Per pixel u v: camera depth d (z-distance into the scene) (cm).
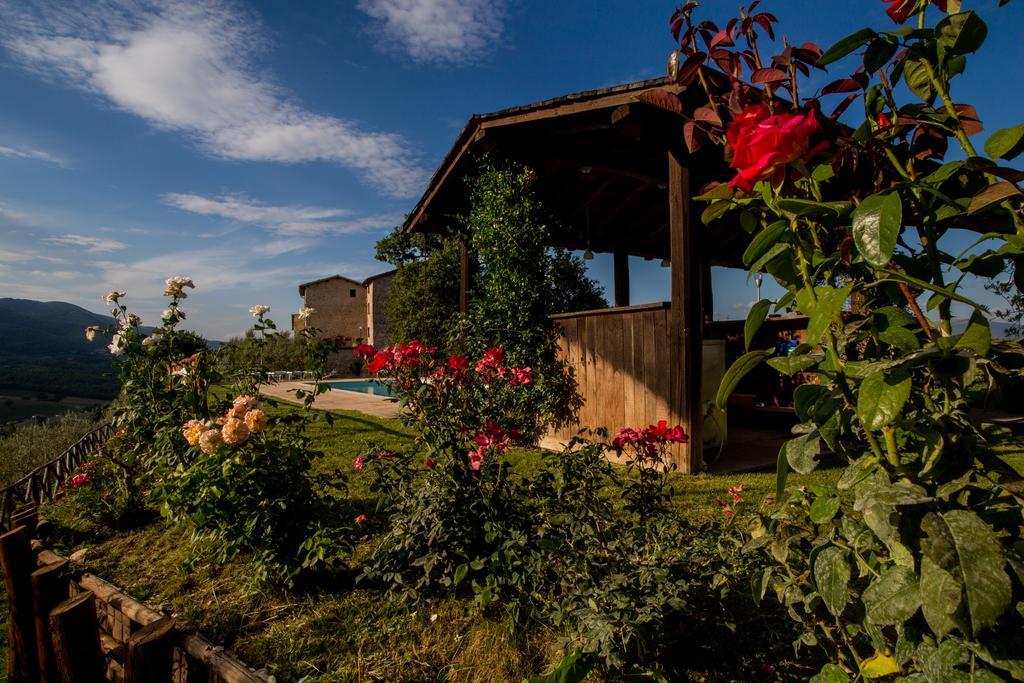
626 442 266
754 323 88
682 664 190
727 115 94
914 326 79
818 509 90
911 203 82
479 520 254
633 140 549
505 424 302
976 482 79
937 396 84
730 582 196
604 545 226
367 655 216
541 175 701
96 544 358
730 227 870
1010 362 74
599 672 181
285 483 295
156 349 388
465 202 753
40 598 190
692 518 326
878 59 83
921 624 84
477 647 211
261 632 237
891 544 79
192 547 335
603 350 544
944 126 82
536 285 618
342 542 282
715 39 91
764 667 184
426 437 279
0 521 376
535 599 218
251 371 391
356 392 1479
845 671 106
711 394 536
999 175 70
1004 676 74
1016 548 76
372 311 3372
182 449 334
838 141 83
